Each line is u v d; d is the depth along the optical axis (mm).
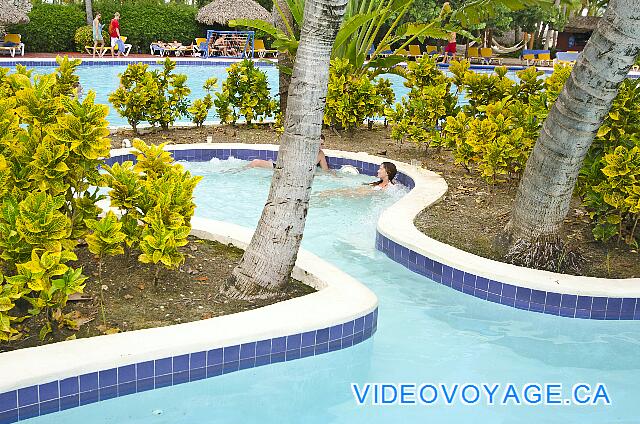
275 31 11859
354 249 7387
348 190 9742
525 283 5859
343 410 4438
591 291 5711
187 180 5285
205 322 4703
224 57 31906
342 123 12570
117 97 11961
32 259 4188
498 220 7598
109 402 4203
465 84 11492
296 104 4855
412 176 9617
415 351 5227
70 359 4113
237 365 4566
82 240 6031
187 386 4430
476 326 5688
